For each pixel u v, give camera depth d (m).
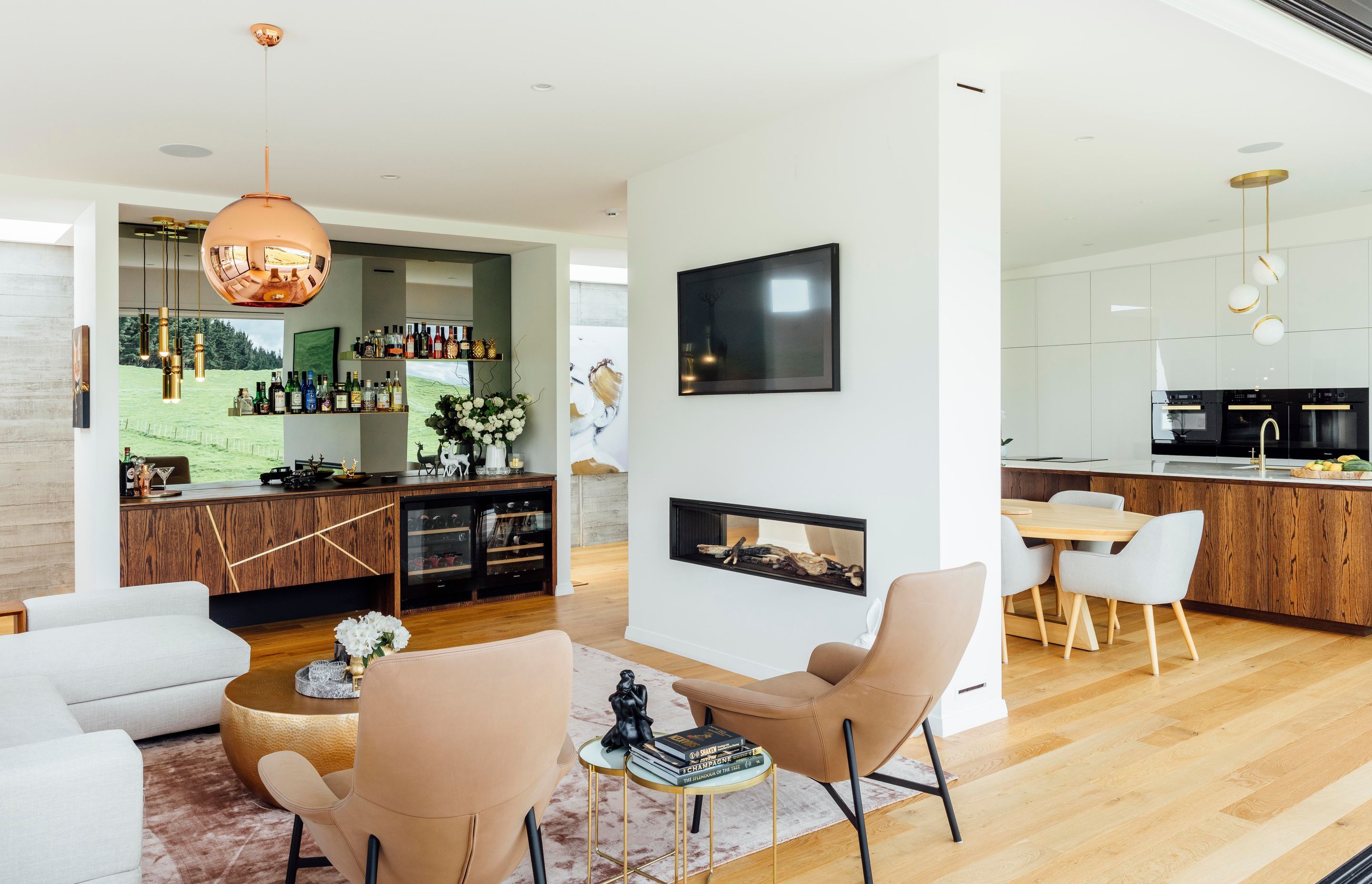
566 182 5.50
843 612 4.18
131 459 5.72
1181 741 3.75
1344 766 3.47
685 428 5.12
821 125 4.20
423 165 5.07
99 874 2.19
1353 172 5.49
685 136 4.65
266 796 3.16
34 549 6.50
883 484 3.96
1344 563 5.53
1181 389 7.65
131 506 5.28
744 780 2.36
